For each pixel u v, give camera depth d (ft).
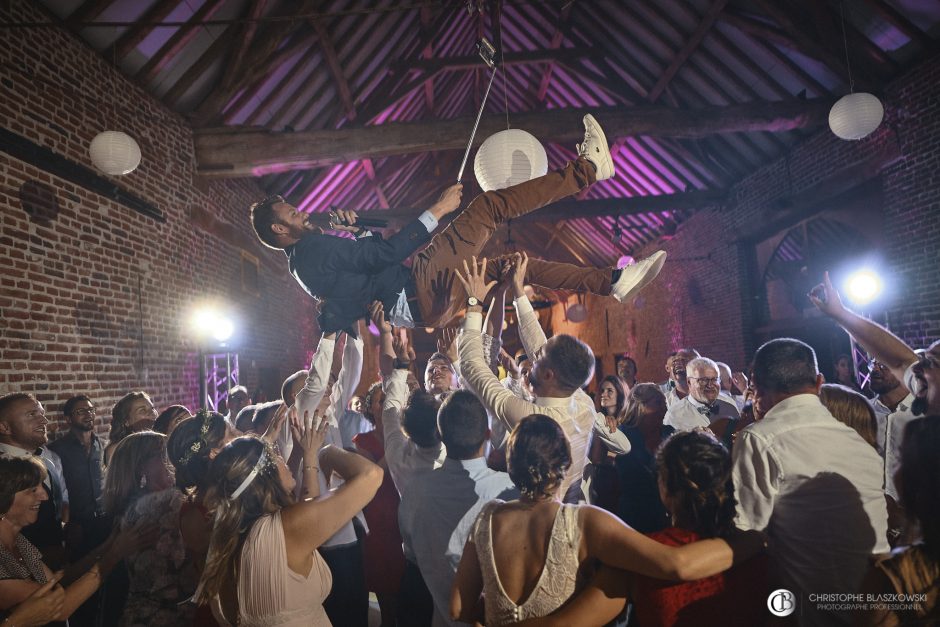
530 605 4.83
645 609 4.85
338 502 5.41
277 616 5.16
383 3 24.94
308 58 24.18
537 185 7.86
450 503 6.81
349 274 7.27
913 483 4.32
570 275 8.13
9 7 13.56
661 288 44.16
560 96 37.70
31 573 6.42
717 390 13.34
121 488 7.07
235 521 5.39
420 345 61.62
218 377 25.04
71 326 15.03
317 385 6.95
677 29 25.16
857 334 7.17
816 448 5.54
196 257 22.65
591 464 10.48
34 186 13.96
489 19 32.91
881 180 22.38
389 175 38.73
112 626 7.27
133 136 18.47
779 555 5.62
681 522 5.15
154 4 16.76
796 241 32.58
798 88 24.43
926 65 19.57
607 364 57.77
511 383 9.59
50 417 14.01
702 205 34.14
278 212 7.52
